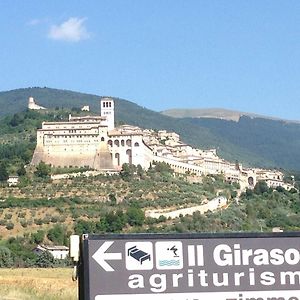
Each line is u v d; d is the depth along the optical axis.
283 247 15.68
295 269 15.63
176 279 15.40
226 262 15.55
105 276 15.24
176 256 15.45
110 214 185.62
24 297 41.53
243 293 15.51
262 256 15.64
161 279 15.36
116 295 15.21
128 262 15.34
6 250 135.12
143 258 15.39
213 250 15.55
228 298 15.43
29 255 142.50
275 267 15.62
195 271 15.47
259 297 15.55
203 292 15.42
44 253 133.25
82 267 15.47
